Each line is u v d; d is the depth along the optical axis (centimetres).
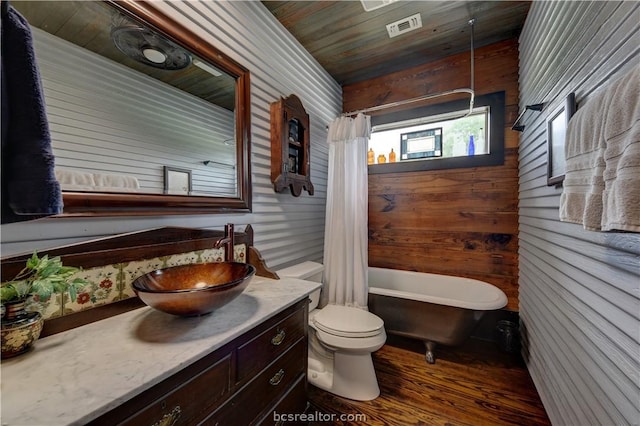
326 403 152
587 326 100
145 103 111
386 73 279
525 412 143
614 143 68
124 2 100
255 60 172
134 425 57
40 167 59
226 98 149
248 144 160
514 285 221
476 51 237
